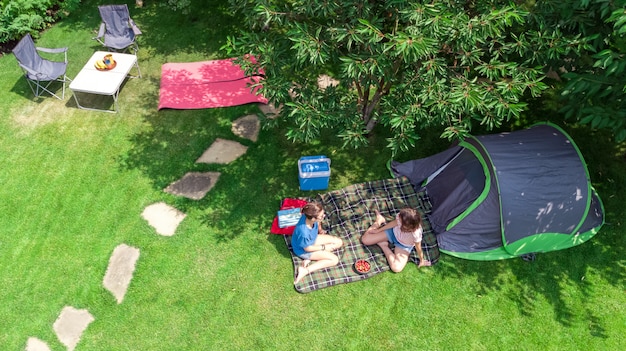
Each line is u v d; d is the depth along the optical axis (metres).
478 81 7.17
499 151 7.77
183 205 8.62
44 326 7.20
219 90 10.48
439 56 8.19
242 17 12.21
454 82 6.86
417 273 7.76
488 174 7.68
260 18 7.44
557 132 8.20
